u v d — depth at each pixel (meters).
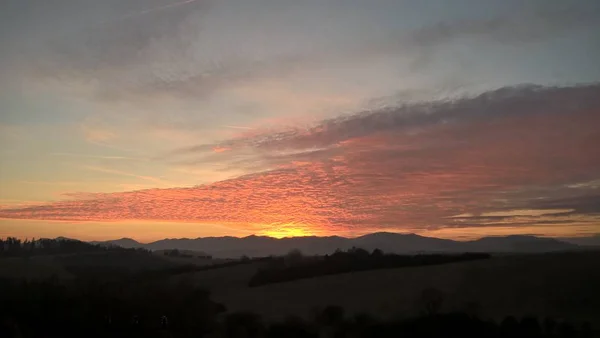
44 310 36.53
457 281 45.00
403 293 42.53
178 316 37.25
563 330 29.23
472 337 28.45
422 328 30.16
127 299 41.81
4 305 37.69
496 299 37.97
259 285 55.38
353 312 36.47
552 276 42.12
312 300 44.06
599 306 34.31
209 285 56.00
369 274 53.84
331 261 63.72
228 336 31.31
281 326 32.03
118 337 30.59
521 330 29.30
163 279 56.94
